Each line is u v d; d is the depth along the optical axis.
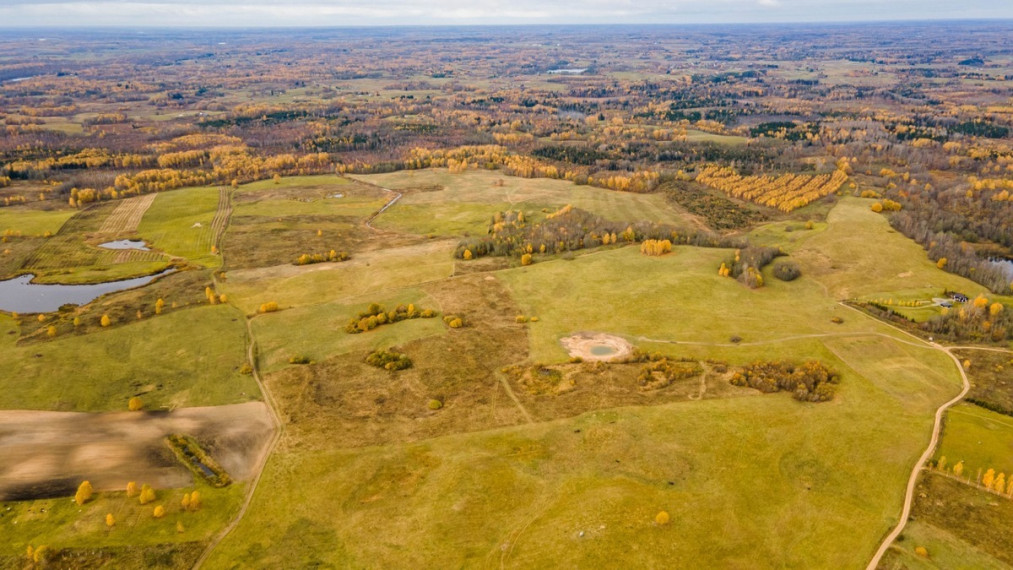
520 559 77.31
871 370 120.81
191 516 86.12
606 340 135.88
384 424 106.19
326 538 81.88
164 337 140.12
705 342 133.50
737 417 104.62
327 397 115.00
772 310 148.62
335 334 140.62
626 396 112.69
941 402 109.94
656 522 81.94
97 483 92.75
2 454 99.31
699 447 97.00
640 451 96.38
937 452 95.75
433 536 81.38
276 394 116.19
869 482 89.62
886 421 103.75
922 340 132.88
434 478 91.88
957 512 83.56
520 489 89.00
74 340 138.75
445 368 124.56
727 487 88.62
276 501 88.75
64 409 112.19
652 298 153.88
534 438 100.75
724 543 79.00
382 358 126.75
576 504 85.75
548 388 116.50
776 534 80.69
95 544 81.00
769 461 93.94
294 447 100.44
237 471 95.38
